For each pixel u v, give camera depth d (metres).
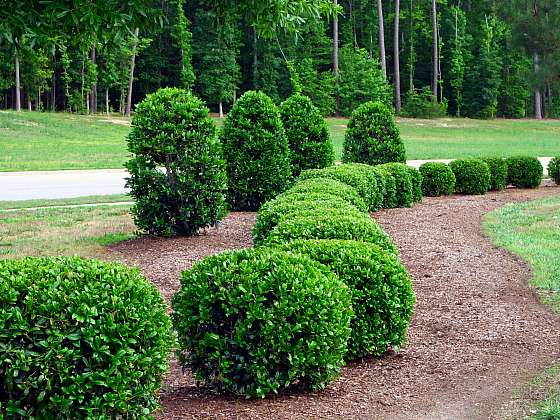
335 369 4.44
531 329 6.27
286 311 4.20
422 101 58.78
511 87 66.94
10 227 11.18
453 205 15.02
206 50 54.38
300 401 4.31
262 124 12.93
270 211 7.47
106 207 14.02
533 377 4.98
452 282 8.02
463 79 67.06
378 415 4.15
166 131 9.77
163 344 3.59
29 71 51.16
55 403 3.20
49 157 28.25
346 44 62.00
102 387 3.30
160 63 57.50
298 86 53.44
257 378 4.28
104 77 53.97
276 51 57.72
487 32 65.38
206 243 9.79
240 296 4.21
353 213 6.79
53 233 10.61
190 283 4.39
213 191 10.20
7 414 3.16
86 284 3.43
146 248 9.47
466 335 6.07
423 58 69.06
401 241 10.42
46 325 3.22
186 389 4.61
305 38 57.72
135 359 3.37
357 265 5.18
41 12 6.18
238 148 12.84
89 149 32.44
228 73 55.12
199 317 4.30
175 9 55.81
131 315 3.41
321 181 10.14
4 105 60.22
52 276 3.43
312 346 4.24
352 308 4.99
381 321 5.23
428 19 68.56
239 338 4.21
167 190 9.88
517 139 46.28
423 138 44.91
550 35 26.48
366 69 57.03
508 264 8.98
